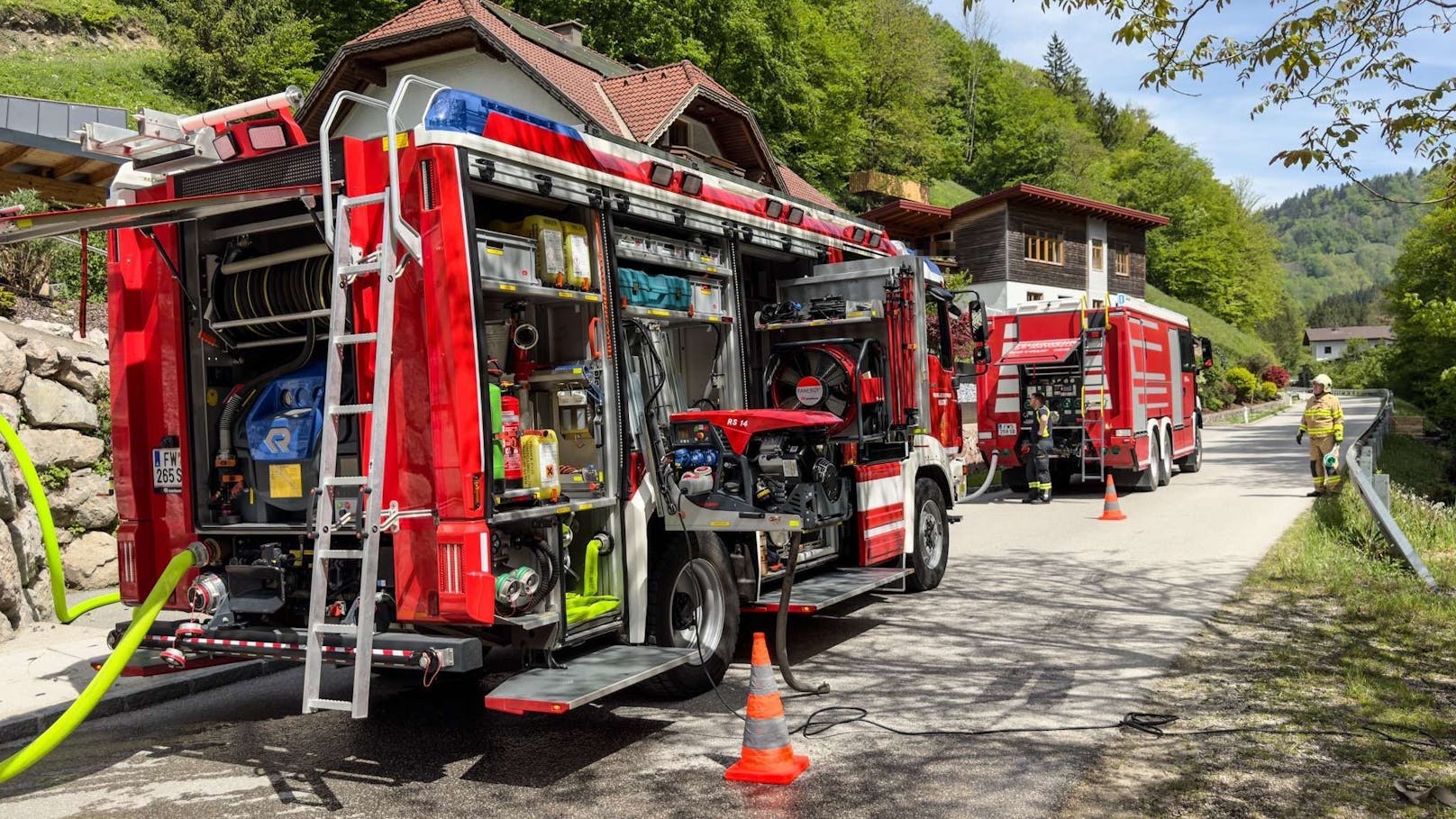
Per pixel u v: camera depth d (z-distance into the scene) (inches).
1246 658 286.4
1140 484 735.1
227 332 240.2
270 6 1439.5
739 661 309.7
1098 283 1830.7
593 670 225.5
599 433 246.5
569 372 241.4
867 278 369.4
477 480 202.5
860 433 352.5
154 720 265.7
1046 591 395.9
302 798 204.1
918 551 393.4
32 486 240.5
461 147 207.0
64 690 279.9
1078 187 3240.7
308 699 197.9
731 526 261.7
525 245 226.2
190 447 238.8
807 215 364.8
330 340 205.8
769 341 375.2
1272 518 580.7
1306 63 320.8
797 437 304.0
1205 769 203.5
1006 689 266.5
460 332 203.5
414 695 285.1
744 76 1556.3
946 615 359.6
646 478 260.8
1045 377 737.6
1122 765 207.5
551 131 234.5
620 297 252.5
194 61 1393.9
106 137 233.1
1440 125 321.4
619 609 249.3
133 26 1525.6
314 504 210.8
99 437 426.6
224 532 234.4
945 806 189.5
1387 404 1326.3
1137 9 320.2
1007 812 185.6
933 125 2918.3
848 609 378.0
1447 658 279.1
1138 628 328.8
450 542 201.8
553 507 223.5
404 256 205.0
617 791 203.3
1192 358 893.8
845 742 229.1
